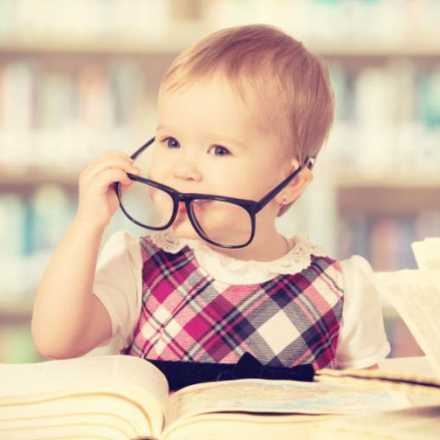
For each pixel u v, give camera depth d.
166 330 1.56
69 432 1.14
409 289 1.12
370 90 4.03
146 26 4.13
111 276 1.56
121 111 4.02
